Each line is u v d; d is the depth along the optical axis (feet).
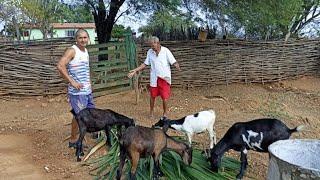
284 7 35.42
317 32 55.01
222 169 18.53
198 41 41.32
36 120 28.84
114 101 35.22
